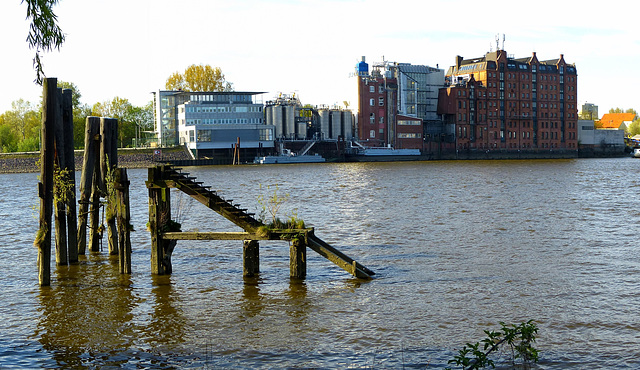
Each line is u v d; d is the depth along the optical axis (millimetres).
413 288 25062
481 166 162000
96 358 17703
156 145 181375
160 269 27266
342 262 26172
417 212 52562
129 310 22203
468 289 24781
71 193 29219
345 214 52000
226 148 181500
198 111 177500
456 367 16844
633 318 20703
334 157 196500
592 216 48750
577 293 24016
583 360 17156
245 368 16953
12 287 25688
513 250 33469
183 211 53438
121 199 27016
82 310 22250
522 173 122500
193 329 20094
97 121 30281
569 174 117438
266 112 192250
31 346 18641
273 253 32469
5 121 189500
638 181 94812
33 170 166375
